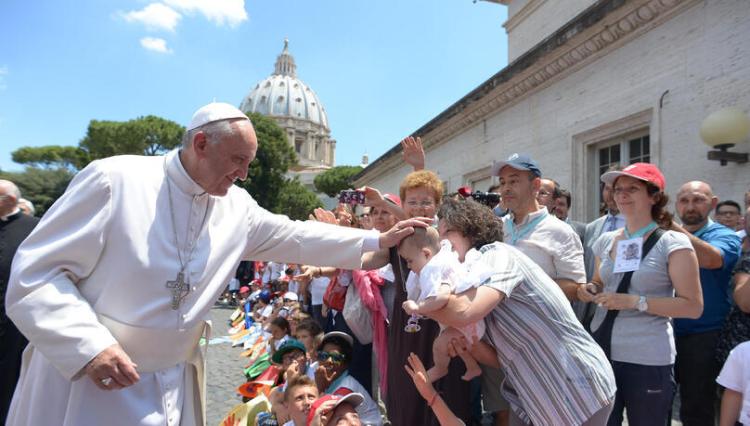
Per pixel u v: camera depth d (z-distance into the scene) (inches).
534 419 77.9
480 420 122.0
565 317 80.0
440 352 88.9
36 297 69.5
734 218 167.9
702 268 124.7
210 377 254.4
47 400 76.2
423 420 102.3
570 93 289.9
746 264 115.9
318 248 98.2
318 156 4190.5
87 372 68.2
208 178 81.0
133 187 78.7
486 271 77.1
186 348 83.8
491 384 108.3
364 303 125.7
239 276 708.0
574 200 285.1
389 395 110.4
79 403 73.9
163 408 80.0
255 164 1488.7
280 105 4045.3
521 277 78.7
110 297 75.7
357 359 146.2
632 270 104.7
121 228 76.2
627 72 244.2
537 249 117.6
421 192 120.5
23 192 1525.6
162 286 78.0
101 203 76.0
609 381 79.2
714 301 123.1
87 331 69.0
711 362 120.7
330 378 135.5
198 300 82.9
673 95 216.5
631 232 111.3
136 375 69.6
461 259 86.4
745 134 179.9
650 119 231.0
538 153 321.7
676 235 102.7
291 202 1788.9
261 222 97.4
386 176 743.7
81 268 75.4
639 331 102.0
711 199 135.3
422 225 92.9
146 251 77.1
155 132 1793.8
